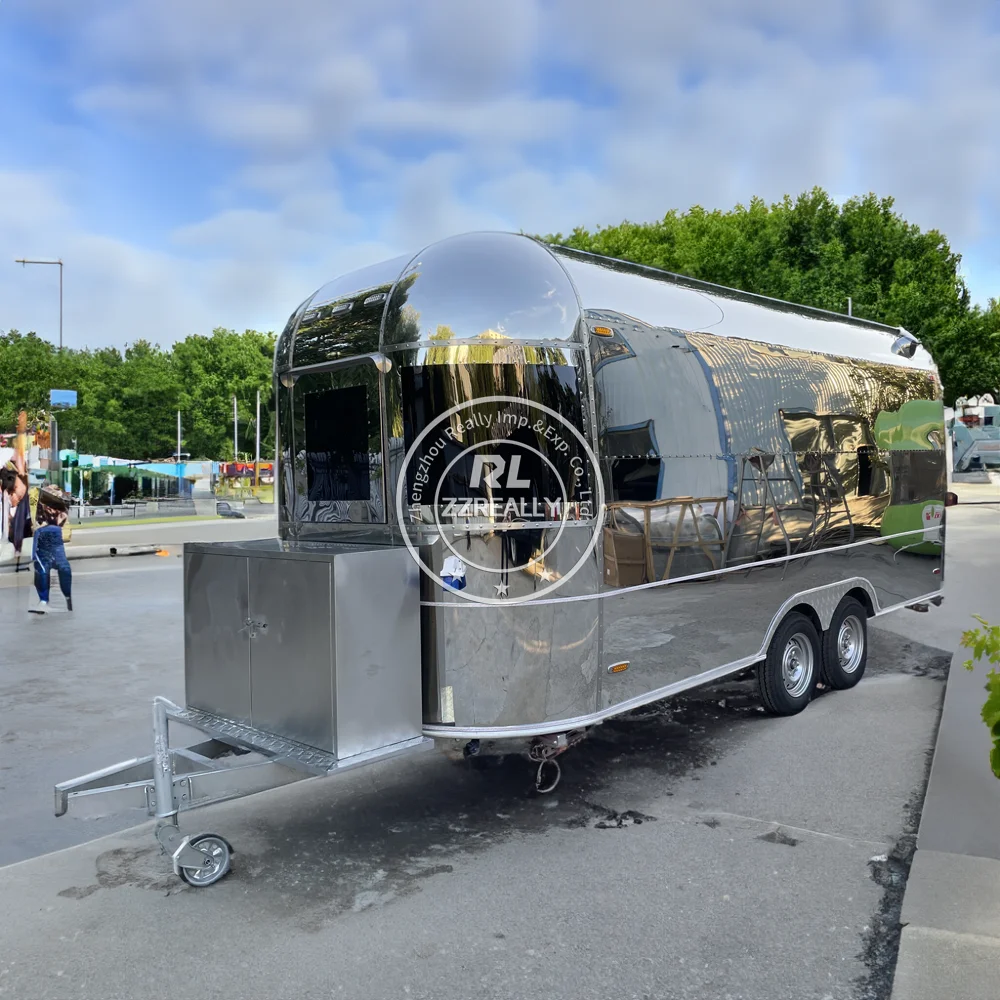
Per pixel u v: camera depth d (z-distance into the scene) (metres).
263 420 74.88
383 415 4.22
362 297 4.45
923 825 4.31
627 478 4.46
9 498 16.52
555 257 4.32
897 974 2.98
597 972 3.12
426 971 3.15
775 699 5.99
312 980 3.11
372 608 3.85
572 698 4.22
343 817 4.56
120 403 69.44
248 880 3.88
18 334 43.94
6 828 4.56
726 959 3.19
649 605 4.64
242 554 4.20
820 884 3.73
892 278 27.17
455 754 5.49
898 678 7.18
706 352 5.15
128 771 3.96
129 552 18.97
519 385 4.04
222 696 4.39
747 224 28.73
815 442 6.20
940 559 8.30
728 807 4.59
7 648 9.06
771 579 5.74
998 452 36.56
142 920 3.54
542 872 3.90
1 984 3.12
